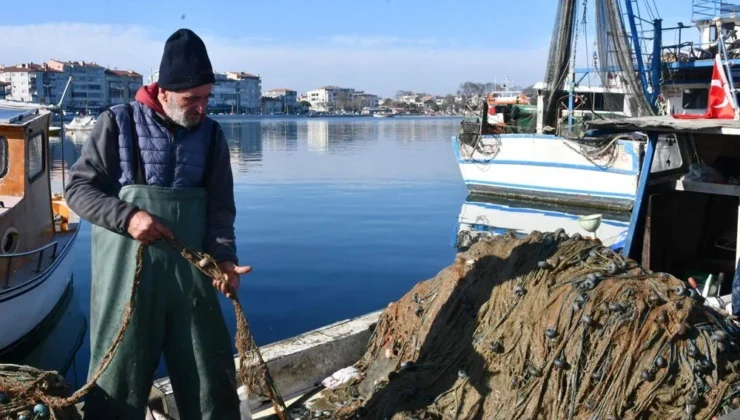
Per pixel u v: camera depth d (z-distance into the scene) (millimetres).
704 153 6684
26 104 12086
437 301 4418
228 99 167250
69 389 3348
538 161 21328
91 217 2982
